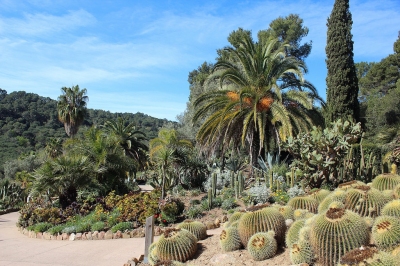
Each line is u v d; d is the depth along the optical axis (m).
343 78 17.12
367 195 4.82
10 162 33.75
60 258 7.67
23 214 12.20
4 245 9.58
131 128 33.72
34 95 61.16
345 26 17.52
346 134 9.62
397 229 3.72
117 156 16.12
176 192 13.86
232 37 29.27
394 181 5.82
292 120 14.84
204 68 38.06
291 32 28.44
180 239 5.48
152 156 17.52
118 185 16.19
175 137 17.42
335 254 3.84
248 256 5.02
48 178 13.09
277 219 5.13
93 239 9.51
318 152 9.74
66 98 38.66
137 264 5.98
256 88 14.99
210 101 16.39
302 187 10.13
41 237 10.52
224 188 12.70
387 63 28.45
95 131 16.78
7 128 49.78
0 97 58.16
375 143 15.36
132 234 9.30
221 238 5.47
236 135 16.00
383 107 21.80
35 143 48.38
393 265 3.17
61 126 56.78
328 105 17.48
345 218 3.91
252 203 9.81
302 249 4.24
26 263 7.45
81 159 13.96
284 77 16.02
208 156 16.80
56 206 13.96
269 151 15.74
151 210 9.75
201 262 5.21
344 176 10.37
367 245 3.82
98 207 11.41
